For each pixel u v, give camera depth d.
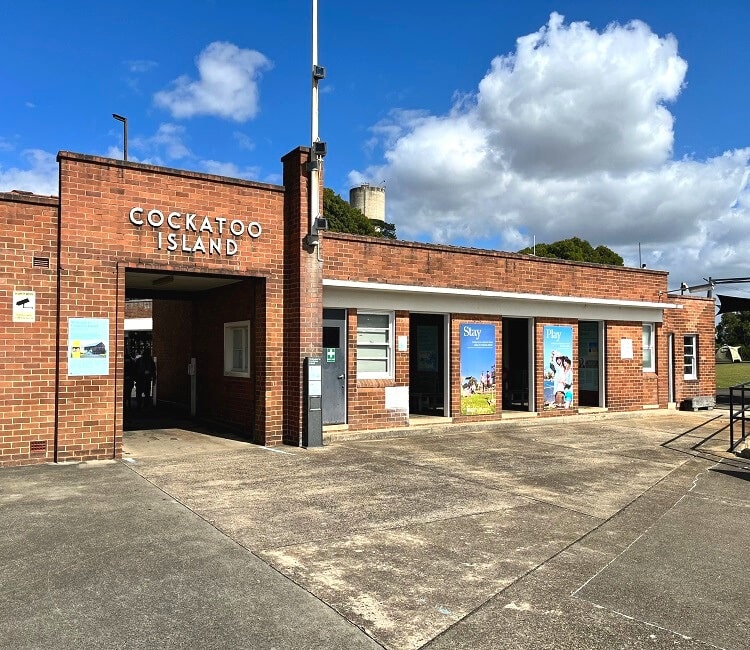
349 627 4.26
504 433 13.98
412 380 17.05
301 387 11.54
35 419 9.55
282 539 6.05
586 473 9.63
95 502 7.32
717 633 4.31
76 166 9.84
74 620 4.27
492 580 5.17
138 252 10.32
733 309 20.61
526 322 17.56
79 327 9.80
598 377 17.67
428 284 13.95
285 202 11.94
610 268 17.52
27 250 9.54
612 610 4.65
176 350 17.62
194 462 9.91
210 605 4.54
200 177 10.92
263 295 11.73
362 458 10.42
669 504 7.83
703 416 18.09
